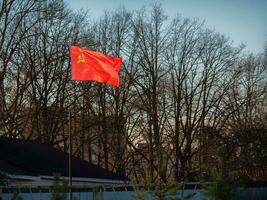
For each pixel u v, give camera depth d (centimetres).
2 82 4075
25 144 3058
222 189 1421
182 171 4922
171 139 5169
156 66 5184
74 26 4566
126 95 5053
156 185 1369
